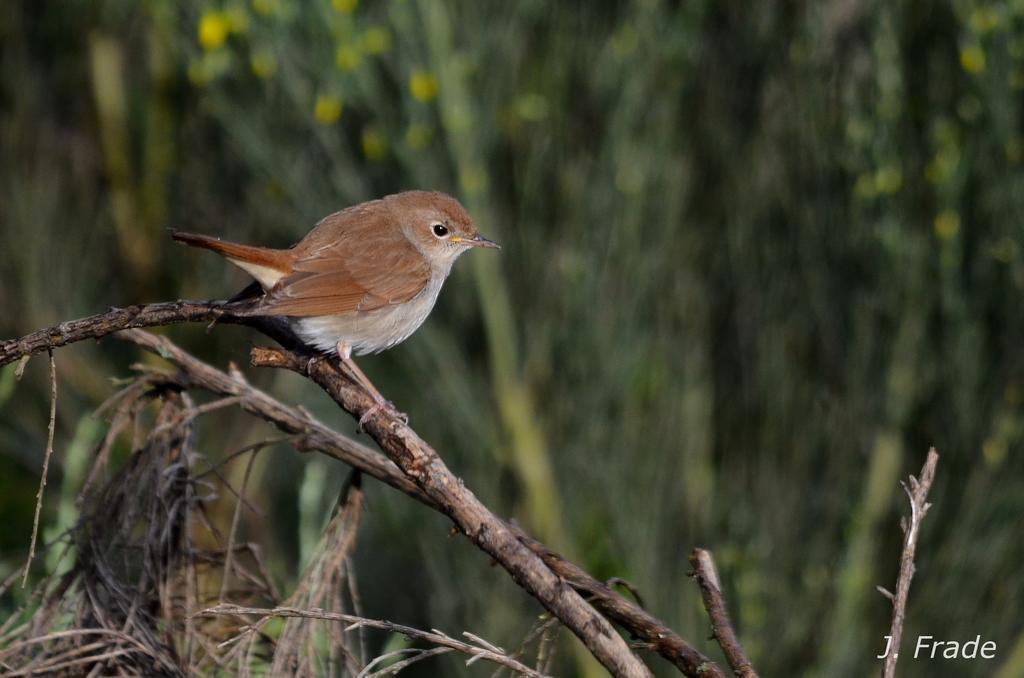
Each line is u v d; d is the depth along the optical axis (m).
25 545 11.34
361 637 5.69
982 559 10.22
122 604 5.66
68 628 5.73
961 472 10.25
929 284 10.12
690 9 10.24
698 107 10.50
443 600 11.06
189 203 12.87
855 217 10.09
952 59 9.88
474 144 10.55
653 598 10.58
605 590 5.35
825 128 10.21
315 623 5.65
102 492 5.95
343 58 10.30
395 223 8.16
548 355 10.67
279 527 12.55
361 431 5.46
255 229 12.37
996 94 9.66
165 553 5.82
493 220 10.66
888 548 10.45
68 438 12.44
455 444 10.93
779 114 10.33
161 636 5.88
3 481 12.17
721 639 5.06
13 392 12.49
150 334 6.02
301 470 12.56
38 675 5.52
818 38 10.12
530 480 10.73
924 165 10.01
